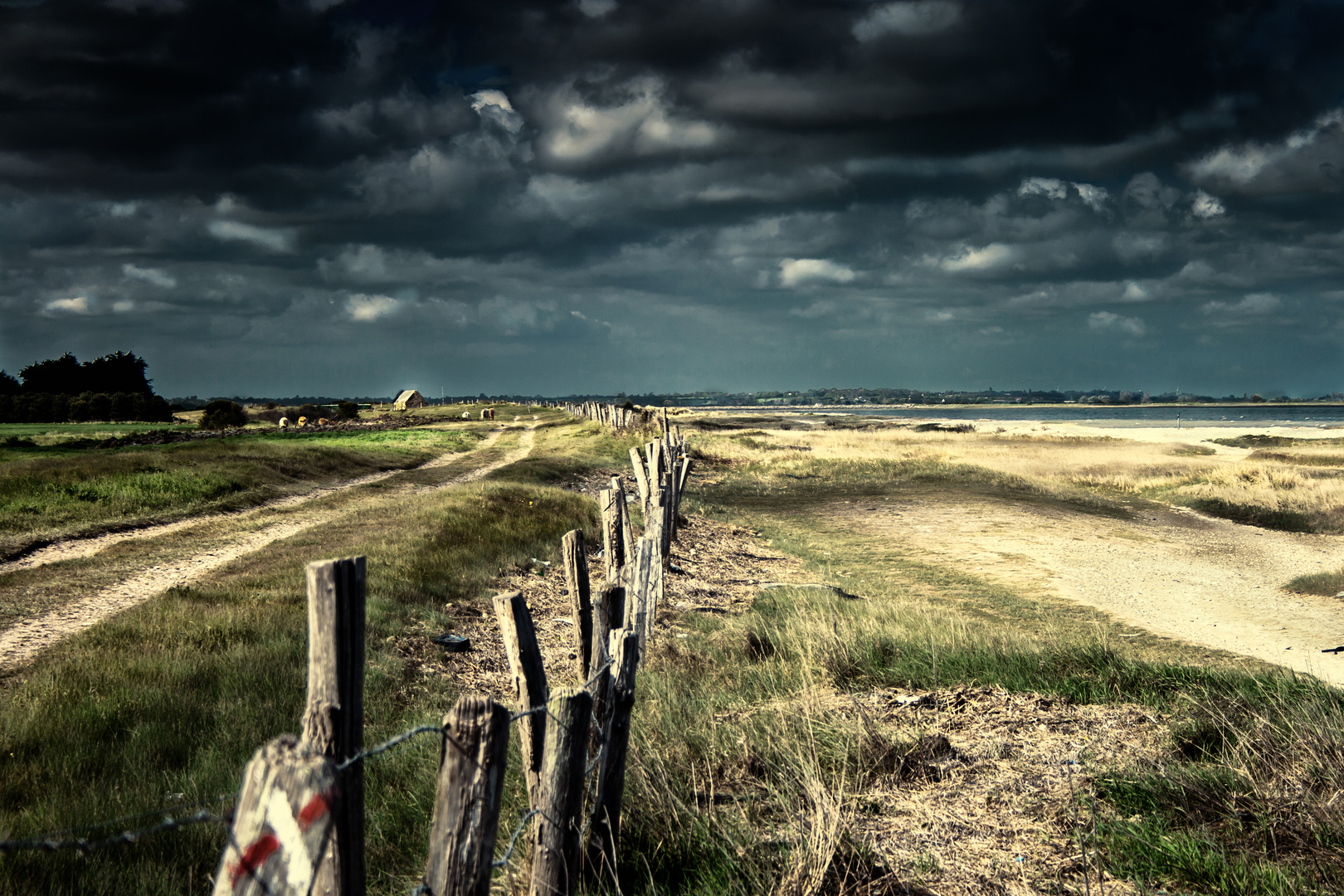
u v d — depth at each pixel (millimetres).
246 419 71625
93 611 10469
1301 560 19953
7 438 42375
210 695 7074
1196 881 3660
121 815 4746
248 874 1449
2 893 3908
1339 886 3516
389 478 29391
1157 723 5676
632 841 4055
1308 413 197250
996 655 7809
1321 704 5434
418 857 4328
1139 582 16734
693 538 17859
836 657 7910
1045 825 4328
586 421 62594
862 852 3869
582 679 5086
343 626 2086
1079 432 73250
